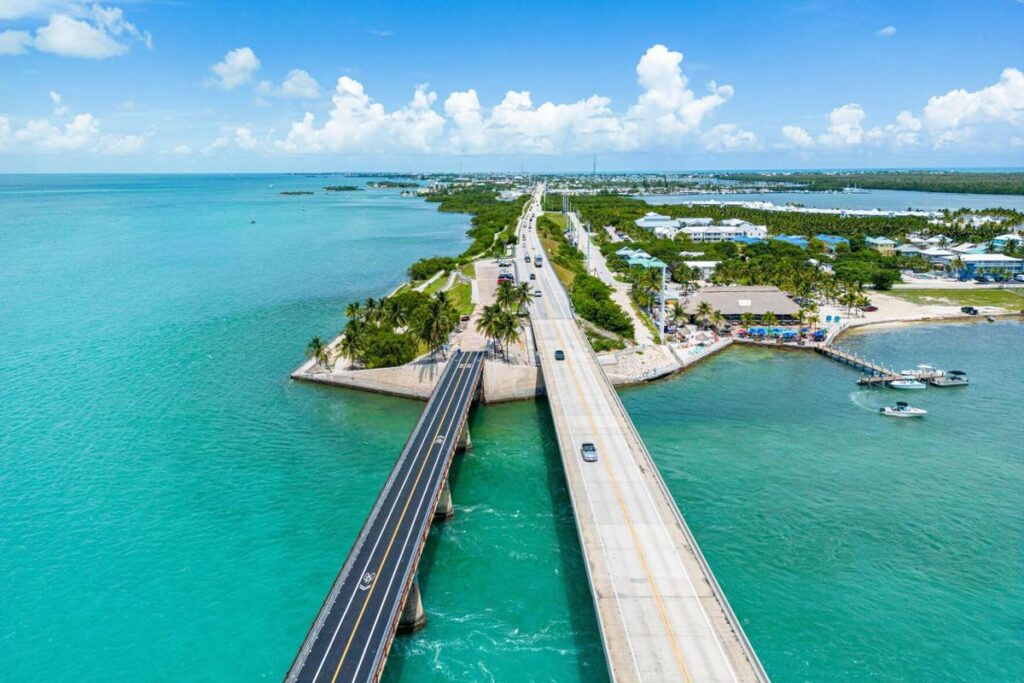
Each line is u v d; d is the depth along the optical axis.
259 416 120.44
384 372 131.38
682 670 53.41
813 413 121.19
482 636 65.94
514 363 136.88
